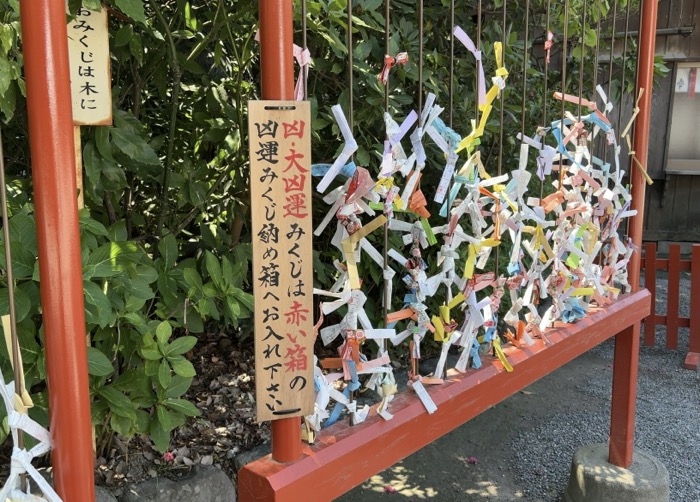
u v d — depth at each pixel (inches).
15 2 42.6
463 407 54.2
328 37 64.2
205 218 96.7
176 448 80.6
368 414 48.6
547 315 67.4
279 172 38.0
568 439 109.1
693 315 150.0
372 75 75.0
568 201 67.6
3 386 30.1
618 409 86.4
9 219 50.7
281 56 37.7
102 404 62.7
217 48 81.7
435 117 48.2
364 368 46.5
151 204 92.0
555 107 125.1
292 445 41.9
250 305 66.3
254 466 41.6
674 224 247.6
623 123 207.2
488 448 105.7
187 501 70.9
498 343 58.9
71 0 52.1
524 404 123.3
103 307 51.4
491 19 110.7
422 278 49.4
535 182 122.2
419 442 50.2
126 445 76.7
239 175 89.0
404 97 79.8
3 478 70.3
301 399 40.8
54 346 30.7
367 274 100.0
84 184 70.2
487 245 54.6
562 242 66.7
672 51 236.8
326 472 42.8
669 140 244.2
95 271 52.2
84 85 54.1
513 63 105.0
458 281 54.1
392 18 87.6
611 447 87.7
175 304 69.1
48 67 29.2
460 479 95.8
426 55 88.7
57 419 31.1
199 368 105.2
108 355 65.7
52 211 29.9
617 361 85.8
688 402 127.0
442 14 97.0
